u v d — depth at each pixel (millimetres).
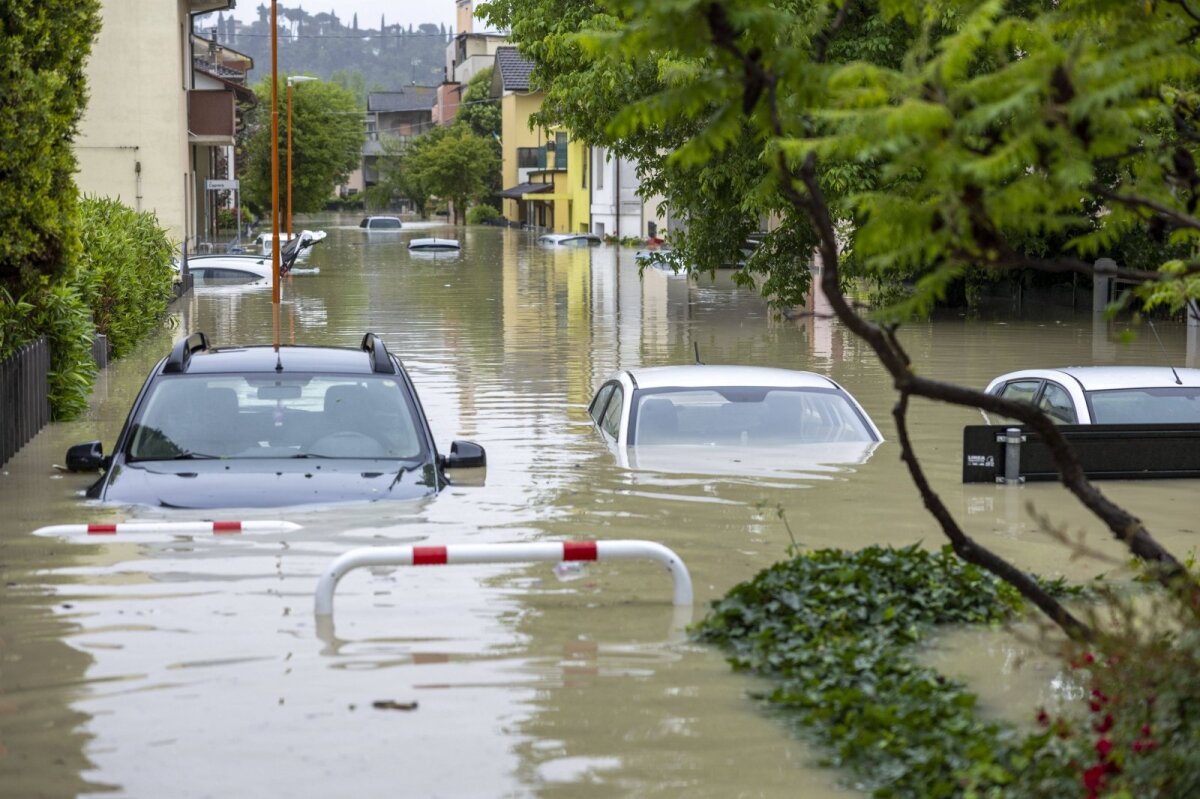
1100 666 9469
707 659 11633
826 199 43594
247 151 177875
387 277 80062
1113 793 8453
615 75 46438
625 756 9633
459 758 9555
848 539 15609
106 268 36344
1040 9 10766
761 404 21328
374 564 12523
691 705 10602
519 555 12586
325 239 141750
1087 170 7691
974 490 18375
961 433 23094
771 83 8859
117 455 16969
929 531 16016
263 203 172375
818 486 18125
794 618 12461
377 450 17156
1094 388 21000
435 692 10766
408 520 15586
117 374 34594
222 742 9766
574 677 11141
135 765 9383
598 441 21781
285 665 11305
